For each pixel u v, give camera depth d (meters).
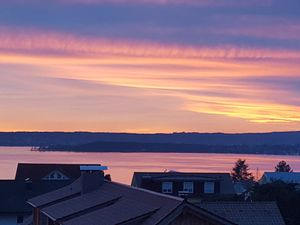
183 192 70.06
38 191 63.09
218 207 39.28
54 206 36.81
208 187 71.81
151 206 27.33
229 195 62.22
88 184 38.31
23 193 62.62
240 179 124.06
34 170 78.69
